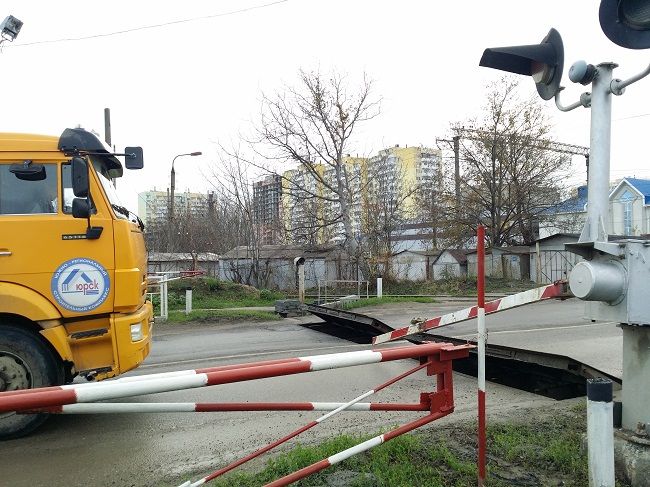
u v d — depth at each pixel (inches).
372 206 993.5
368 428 187.3
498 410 207.0
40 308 189.3
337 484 130.0
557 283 175.9
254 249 977.5
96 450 176.1
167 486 145.9
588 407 113.5
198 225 1178.0
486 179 1140.5
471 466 139.5
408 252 1262.3
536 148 1138.7
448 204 1182.3
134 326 204.2
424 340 298.2
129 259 203.3
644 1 121.5
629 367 136.4
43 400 78.8
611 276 124.5
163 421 205.3
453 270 1156.5
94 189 201.2
